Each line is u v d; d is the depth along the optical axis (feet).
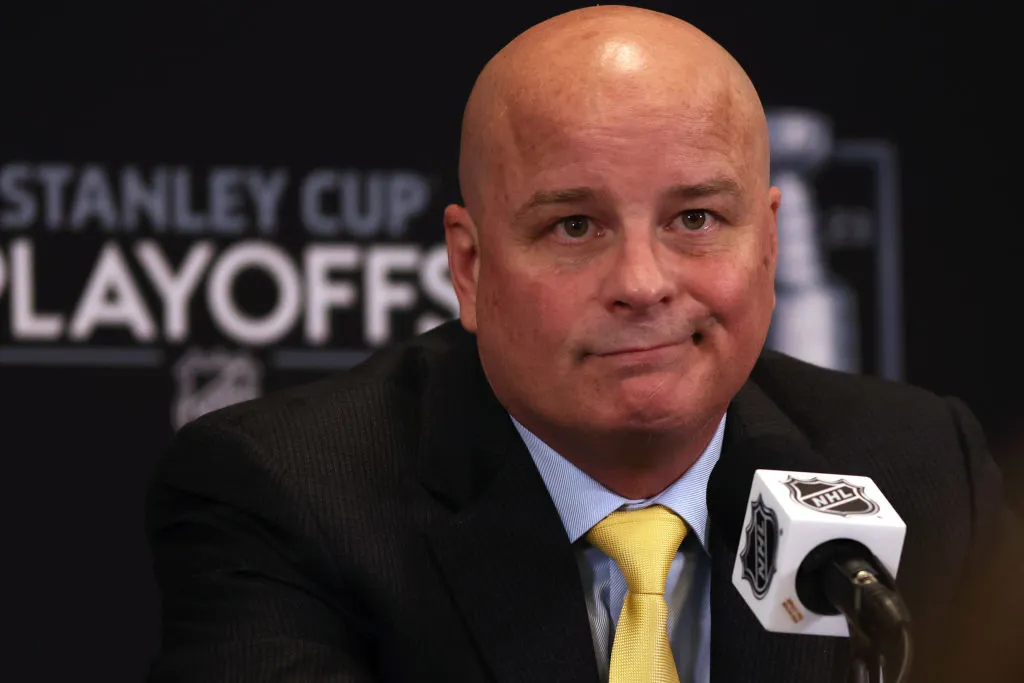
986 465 17.37
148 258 30.27
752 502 10.63
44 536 29.78
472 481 14.96
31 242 29.89
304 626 14.05
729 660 13.88
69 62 30.01
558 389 12.50
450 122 31.12
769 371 18.30
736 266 12.34
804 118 31.81
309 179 30.73
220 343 30.48
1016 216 32.12
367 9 30.89
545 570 14.10
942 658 16.30
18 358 29.78
